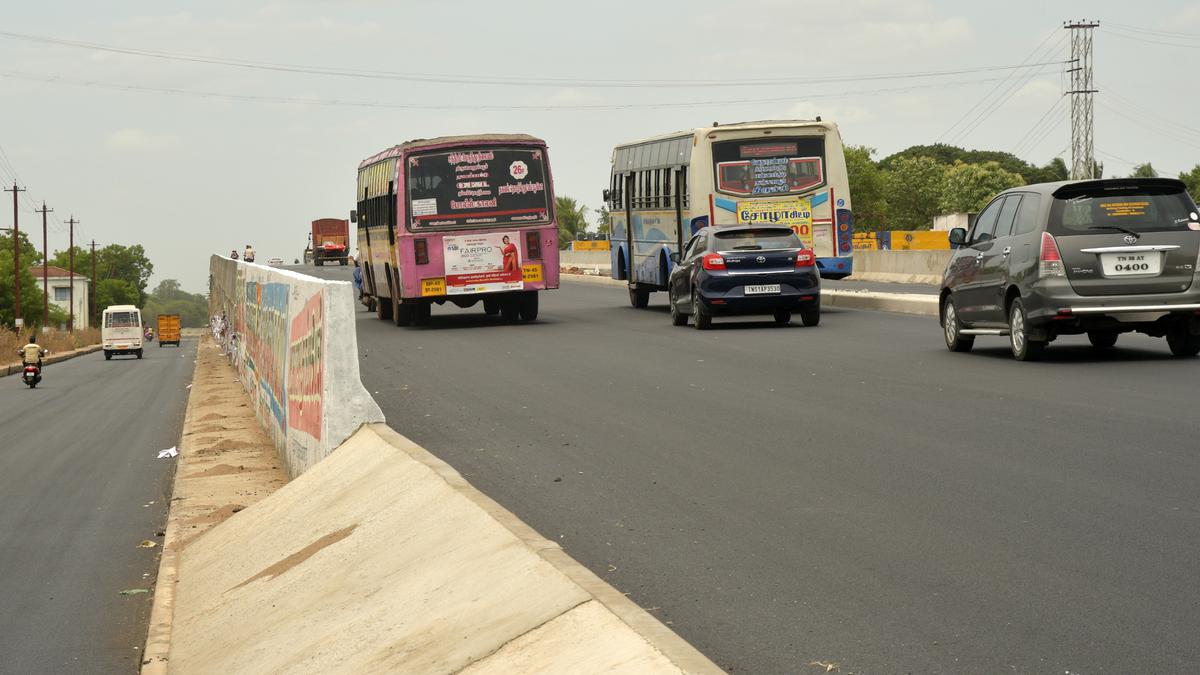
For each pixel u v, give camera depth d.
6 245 169.12
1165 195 16.02
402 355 22.31
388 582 7.30
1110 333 18.03
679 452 10.80
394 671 6.00
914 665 5.28
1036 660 5.28
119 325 70.75
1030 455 9.91
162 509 12.48
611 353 20.59
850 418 12.27
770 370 16.89
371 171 34.56
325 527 9.04
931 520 7.89
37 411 27.42
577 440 11.73
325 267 92.12
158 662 7.38
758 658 5.45
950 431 11.22
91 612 8.62
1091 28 86.69
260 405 17.62
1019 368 15.77
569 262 81.81
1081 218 15.89
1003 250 16.92
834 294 32.94
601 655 5.14
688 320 27.36
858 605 6.16
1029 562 6.81
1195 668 5.12
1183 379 13.95
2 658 7.59
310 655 6.80
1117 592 6.20
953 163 162.88
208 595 8.77
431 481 8.55
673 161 30.83
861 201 131.50
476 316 34.12
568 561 6.27
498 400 15.07
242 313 24.95
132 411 25.17
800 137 28.88
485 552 6.85
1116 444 10.19
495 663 5.53
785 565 6.98
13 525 11.84
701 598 6.40
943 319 18.92
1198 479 8.77
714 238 25.05
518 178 29.16
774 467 9.91
